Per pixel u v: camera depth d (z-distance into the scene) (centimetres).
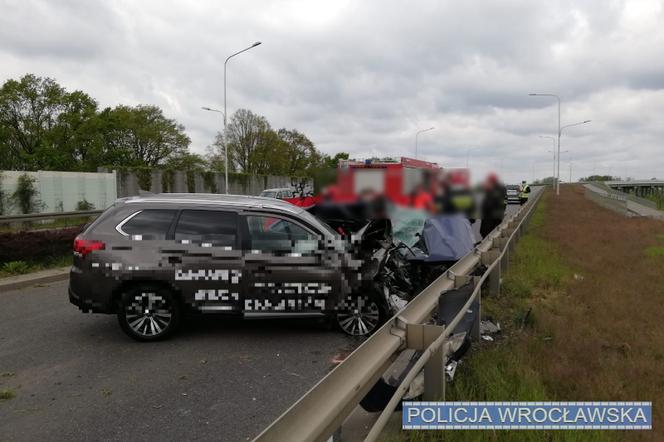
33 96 5500
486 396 413
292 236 629
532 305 756
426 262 779
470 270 693
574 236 1712
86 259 609
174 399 456
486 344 572
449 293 520
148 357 565
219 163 7550
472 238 855
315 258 628
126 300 612
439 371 374
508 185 5053
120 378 504
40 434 391
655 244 1559
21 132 5500
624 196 3984
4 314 742
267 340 631
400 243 792
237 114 7575
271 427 215
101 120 5797
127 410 433
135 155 6550
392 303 683
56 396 461
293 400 456
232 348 599
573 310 716
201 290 614
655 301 787
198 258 614
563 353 524
